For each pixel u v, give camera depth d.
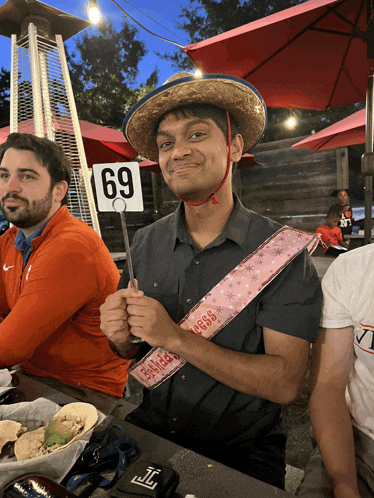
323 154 6.86
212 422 1.04
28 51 3.11
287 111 10.46
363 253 0.93
